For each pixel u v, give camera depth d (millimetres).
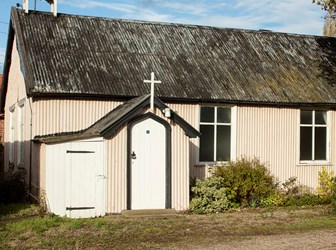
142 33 21781
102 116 18344
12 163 22453
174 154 16719
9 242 11695
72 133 17625
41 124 17641
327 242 12148
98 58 19609
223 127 20016
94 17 21766
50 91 17453
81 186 15703
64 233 12688
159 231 13188
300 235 13000
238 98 19703
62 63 18797
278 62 22547
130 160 16219
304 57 23422
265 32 24344
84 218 15227
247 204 18125
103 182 15883
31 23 20266
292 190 20859
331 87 21969
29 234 12438
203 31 23094
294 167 21188
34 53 18812
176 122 16734
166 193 16578
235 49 22516
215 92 19578
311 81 21969
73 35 20391
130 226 13773
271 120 20781
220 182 17547
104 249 11289
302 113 21609
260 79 21125
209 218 15414
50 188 15500
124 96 18375
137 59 20172
